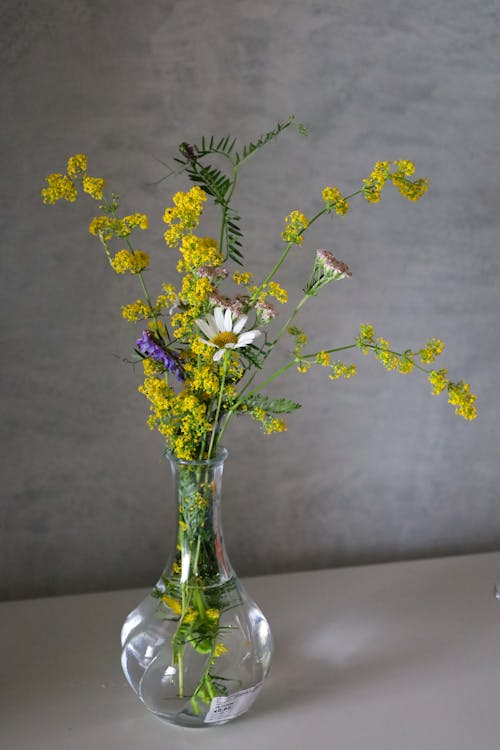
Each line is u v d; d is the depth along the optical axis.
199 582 1.03
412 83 1.54
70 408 1.46
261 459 1.56
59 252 1.41
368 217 1.55
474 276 1.63
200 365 1.00
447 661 1.25
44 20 1.35
